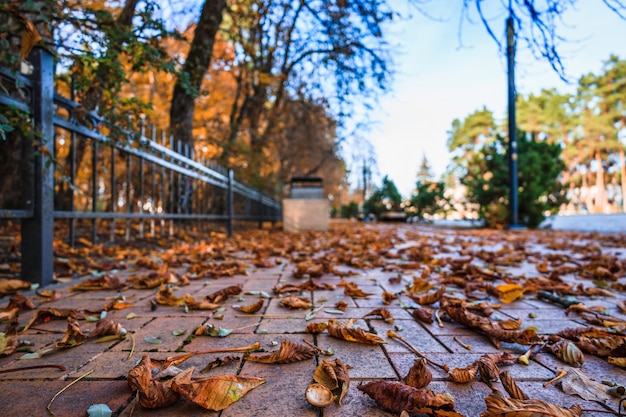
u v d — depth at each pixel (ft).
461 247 19.42
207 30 24.38
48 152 8.21
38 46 8.27
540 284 8.96
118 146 12.06
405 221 78.43
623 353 4.57
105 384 3.86
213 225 27.43
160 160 15.33
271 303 7.34
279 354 4.40
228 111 48.88
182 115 26.63
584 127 140.46
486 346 5.05
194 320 6.15
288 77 37.04
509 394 3.56
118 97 10.32
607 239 24.44
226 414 3.28
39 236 8.51
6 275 9.45
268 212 46.01
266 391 3.69
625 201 136.87
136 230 22.20
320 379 3.81
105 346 4.93
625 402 3.53
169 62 9.68
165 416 3.25
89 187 25.29
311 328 5.47
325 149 52.13
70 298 7.68
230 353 4.69
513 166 38.34
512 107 38.04
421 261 13.62
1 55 6.61
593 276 10.42
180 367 4.25
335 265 12.78
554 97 142.00
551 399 3.63
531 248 19.27
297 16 26.63
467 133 165.37
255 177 37.88
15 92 7.90
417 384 3.68
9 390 3.72
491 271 11.00
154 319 6.21
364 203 89.76
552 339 5.11
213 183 22.06
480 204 45.96
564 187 44.50
